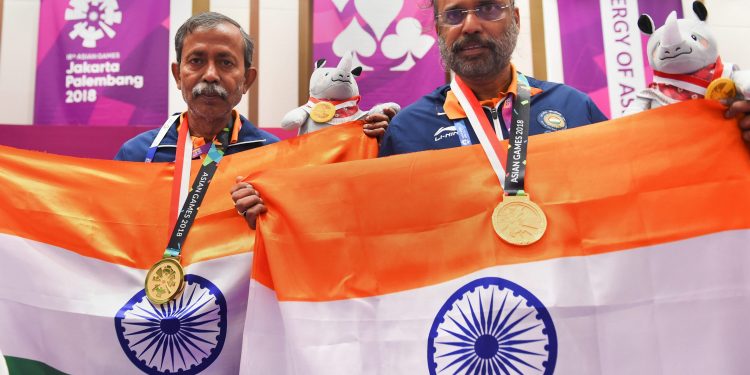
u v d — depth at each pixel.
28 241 2.34
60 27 5.52
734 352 1.74
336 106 3.07
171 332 2.24
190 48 2.66
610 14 5.67
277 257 2.07
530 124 2.28
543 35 5.72
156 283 2.28
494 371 1.82
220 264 2.31
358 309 1.96
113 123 5.38
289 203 2.13
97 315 2.26
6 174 2.42
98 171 2.49
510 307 1.85
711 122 1.95
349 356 1.91
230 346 2.23
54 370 2.22
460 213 2.01
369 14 5.57
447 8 2.36
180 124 2.75
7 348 2.22
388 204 2.07
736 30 5.80
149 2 5.60
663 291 1.81
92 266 2.33
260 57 5.82
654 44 2.40
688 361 1.75
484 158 2.07
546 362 1.79
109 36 5.52
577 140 2.03
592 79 5.59
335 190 2.12
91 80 5.45
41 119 5.38
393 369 1.88
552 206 1.95
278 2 5.93
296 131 4.77
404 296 1.95
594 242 1.88
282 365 2.02
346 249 2.04
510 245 1.92
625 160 1.96
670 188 1.90
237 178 2.26
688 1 5.67
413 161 2.11
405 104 5.44
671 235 1.85
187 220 2.38
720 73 2.32
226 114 2.69
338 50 5.53
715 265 1.81
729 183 1.87
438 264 1.97
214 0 5.81
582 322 1.81
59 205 2.40
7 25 5.62
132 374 2.21
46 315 2.26
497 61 2.32
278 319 2.06
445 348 1.87
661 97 2.36
